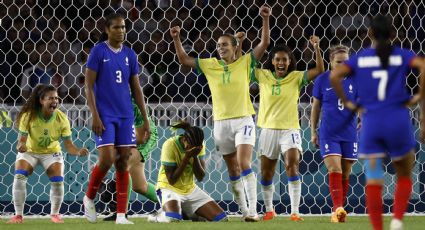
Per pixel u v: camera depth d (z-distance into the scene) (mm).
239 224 27578
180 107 38781
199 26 47375
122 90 27109
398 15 46875
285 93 31922
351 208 37750
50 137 30453
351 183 37781
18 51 45000
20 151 29750
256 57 30516
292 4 47688
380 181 19031
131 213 36719
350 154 31250
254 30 47125
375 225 18922
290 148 31812
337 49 30531
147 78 44906
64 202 36656
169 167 30031
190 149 29500
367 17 47406
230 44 30344
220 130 30469
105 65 26844
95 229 25219
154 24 46938
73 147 31047
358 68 18875
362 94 18859
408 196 19203
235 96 30203
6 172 36562
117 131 27188
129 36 46344
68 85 44469
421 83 18562
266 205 32531
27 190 36594
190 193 30281
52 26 46438
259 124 32531
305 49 45031
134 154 31203
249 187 30000
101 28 46438
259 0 47656
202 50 46062
